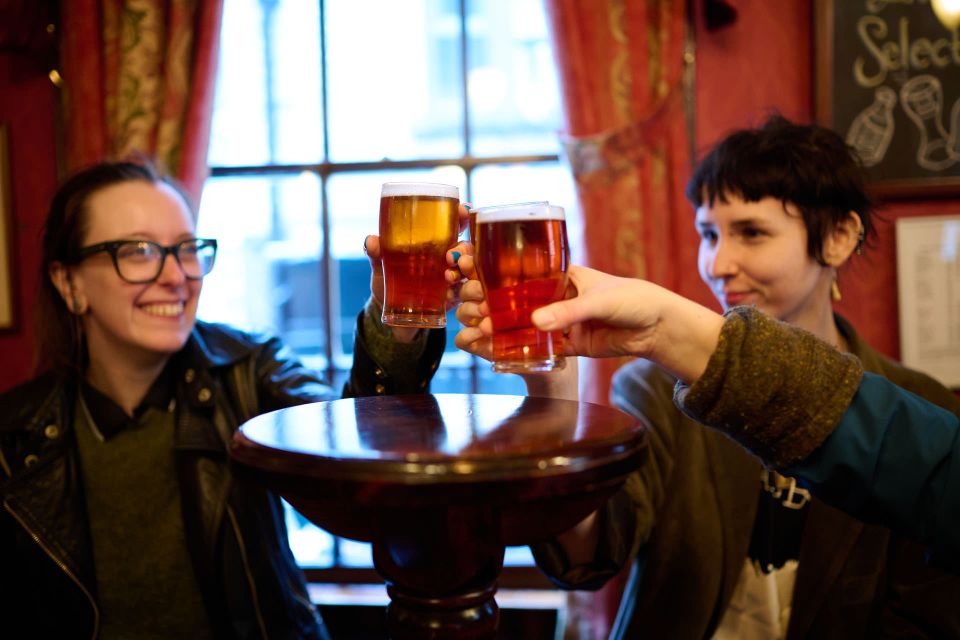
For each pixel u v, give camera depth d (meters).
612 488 0.62
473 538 0.59
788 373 0.66
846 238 1.16
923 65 1.87
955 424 0.69
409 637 0.62
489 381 2.27
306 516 0.65
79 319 1.29
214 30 1.92
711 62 1.94
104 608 1.21
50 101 2.06
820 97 1.88
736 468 1.14
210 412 1.25
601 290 0.69
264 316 4.35
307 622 1.28
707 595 1.10
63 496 1.17
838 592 1.07
